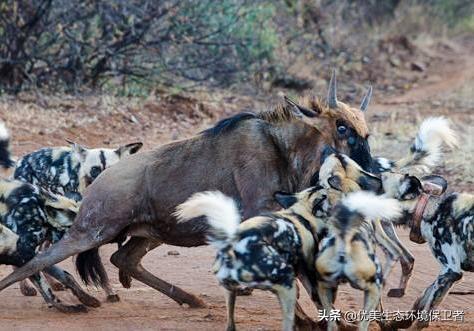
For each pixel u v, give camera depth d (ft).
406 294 102.32
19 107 185.47
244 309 95.35
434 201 88.22
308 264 81.15
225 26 223.92
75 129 177.88
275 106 96.73
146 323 88.89
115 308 95.45
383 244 101.86
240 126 94.99
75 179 114.21
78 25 212.23
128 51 213.66
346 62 292.81
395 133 188.75
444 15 382.42
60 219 96.17
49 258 92.94
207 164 94.07
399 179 89.81
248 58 242.37
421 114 221.25
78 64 210.18
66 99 198.18
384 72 297.53
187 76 220.43
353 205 78.74
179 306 96.63
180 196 93.40
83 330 85.92
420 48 336.29
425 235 88.53
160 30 215.72
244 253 77.56
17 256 93.91
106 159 114.62
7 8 200.85
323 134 94.22
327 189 83.20
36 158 115.96
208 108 211.20
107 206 93.45
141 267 97.40
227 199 85.05
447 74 300.61
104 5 209.05
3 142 116.06
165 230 94.68
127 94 211.00
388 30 345.10
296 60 271.08
